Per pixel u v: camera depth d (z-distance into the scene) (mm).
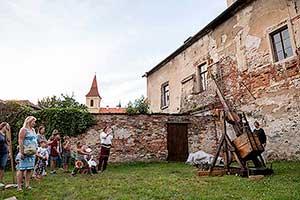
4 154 6445
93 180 7398
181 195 5195
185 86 18219
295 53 10891
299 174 7156
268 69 12016
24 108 13375
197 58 17203
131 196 5203
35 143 6059
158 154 13516
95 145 13023
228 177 7359
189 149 13938
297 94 10648
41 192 5781
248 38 13289
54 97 31344
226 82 14492
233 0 18359
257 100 12414
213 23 15453
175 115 14172
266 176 7172
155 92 22531
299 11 10922
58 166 11672
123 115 13586
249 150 7414
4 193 5516
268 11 12312
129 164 12648
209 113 15273
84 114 13242
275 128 11383
